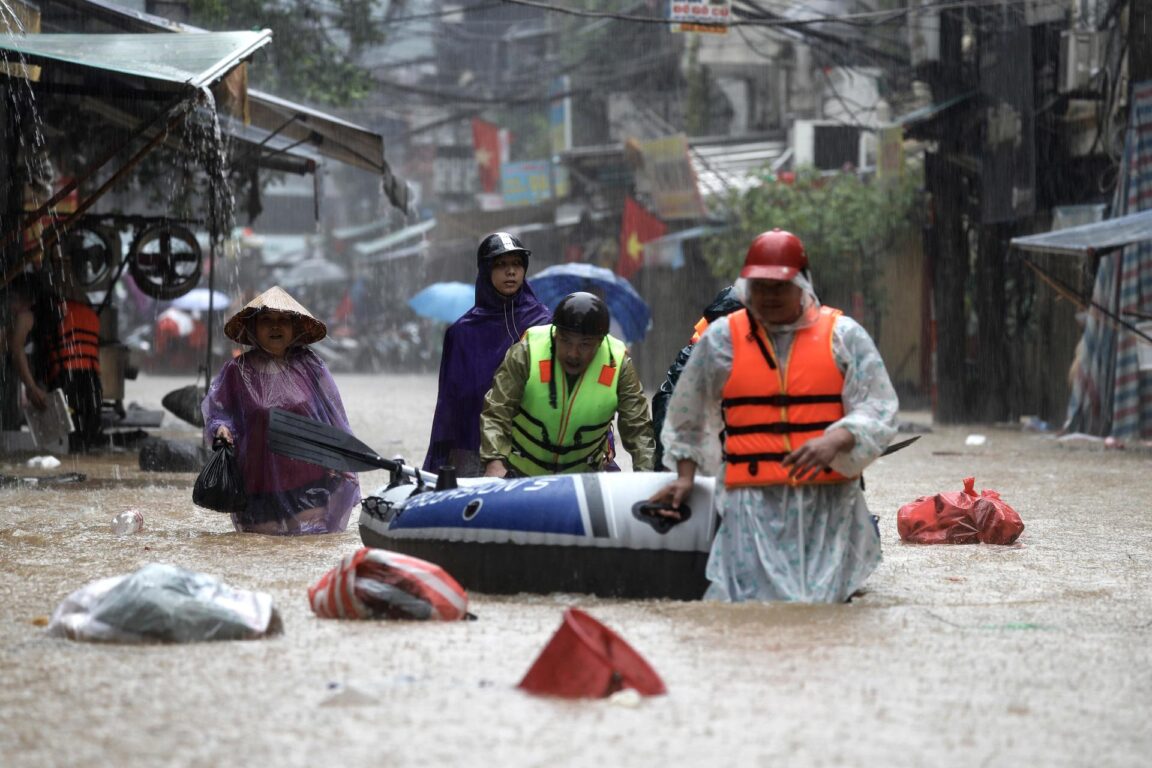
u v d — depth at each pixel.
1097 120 34.69
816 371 9.84
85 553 12.89
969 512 14.30
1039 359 39.22
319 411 15.01
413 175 91.88
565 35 65.94
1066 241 26.80
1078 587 11.32
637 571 10.23
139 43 19.53
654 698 7.20
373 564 9.49
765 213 47.75
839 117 55.09
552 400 12.19
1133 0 30.70
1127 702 7.29
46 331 24.80
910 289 48.97
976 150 37.94
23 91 20.11
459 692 7.29
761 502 9.98
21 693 7.25
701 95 60.66
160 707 6.96
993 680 7.73
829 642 8.63
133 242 26.56
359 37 41.31
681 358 12.30
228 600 8.89
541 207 65.75
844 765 6.06
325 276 96.56
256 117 26.19
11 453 25.33
